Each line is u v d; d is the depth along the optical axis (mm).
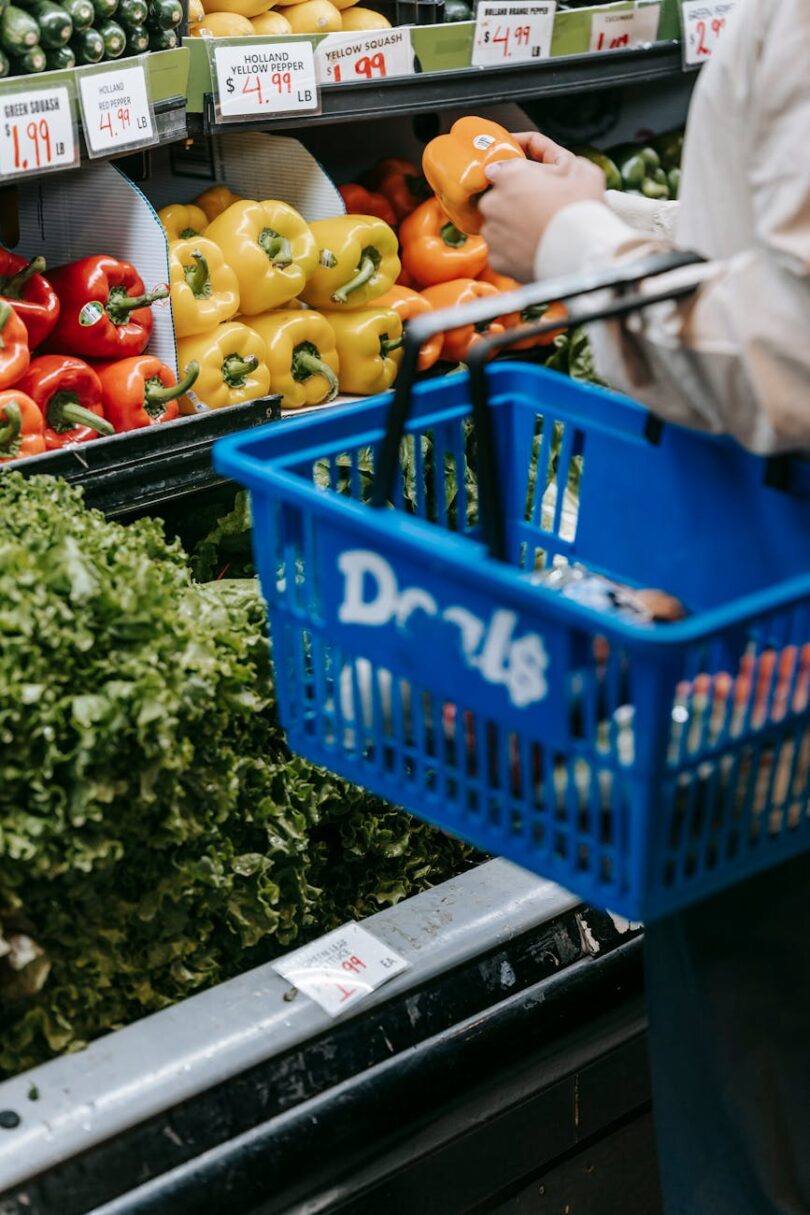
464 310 1144
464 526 1693
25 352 2301
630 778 1122
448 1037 1854
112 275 2471
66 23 2232
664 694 1068
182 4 2488
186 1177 1606
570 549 1707
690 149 1406
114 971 1757
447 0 3049
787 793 1232
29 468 2055
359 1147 1743
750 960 1569
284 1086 1717
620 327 1274
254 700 1856
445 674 1232
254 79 2475
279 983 1831
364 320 3006
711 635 1060
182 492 2295
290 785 1994
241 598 2080
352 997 1809
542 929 1996
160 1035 1724
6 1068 1690
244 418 2369
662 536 1612
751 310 1195
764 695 1216
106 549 1811
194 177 2959
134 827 1703
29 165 2125
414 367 1140
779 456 1442
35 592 1640
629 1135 2221
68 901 1701
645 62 3189
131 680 1646
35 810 1613
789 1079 1634
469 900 2021
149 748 1632
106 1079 1646
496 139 2152
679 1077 1687
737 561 1552
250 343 2768
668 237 1790
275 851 1953
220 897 1858
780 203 1197
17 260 2408
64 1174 1548
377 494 1203
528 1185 2074
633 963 2061
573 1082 2066
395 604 1244
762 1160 1660
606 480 1646
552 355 3357
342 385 3084
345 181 3410
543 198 1365
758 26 1261
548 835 1217
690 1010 1625
